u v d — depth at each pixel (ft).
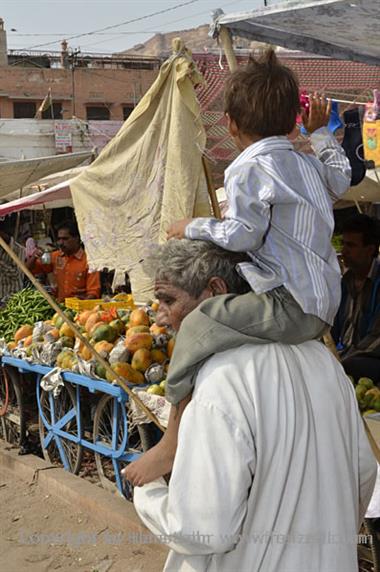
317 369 6.31
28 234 46.93
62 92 114.73
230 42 11.78
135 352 14.83
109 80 116.88
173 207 12.00
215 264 6.45
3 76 112.16
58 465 18.75
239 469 5.64
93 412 16.80
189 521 5.65
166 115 12.25
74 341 17.35
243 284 6.55
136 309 17.04
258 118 6.47
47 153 81.71
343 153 7.86
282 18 11.18
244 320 6.07
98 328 15.83
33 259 34.37
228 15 11.32
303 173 6.46
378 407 12.76
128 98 117.70
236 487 5.61
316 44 13.21
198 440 5.77
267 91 6.43
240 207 6.17
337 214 24.90
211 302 6.28
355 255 15.24
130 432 15.26
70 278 28.43
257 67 6.56
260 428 5.78
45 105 84.02
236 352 6.08
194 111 11.94
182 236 6.68
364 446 6.68
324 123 8.13
